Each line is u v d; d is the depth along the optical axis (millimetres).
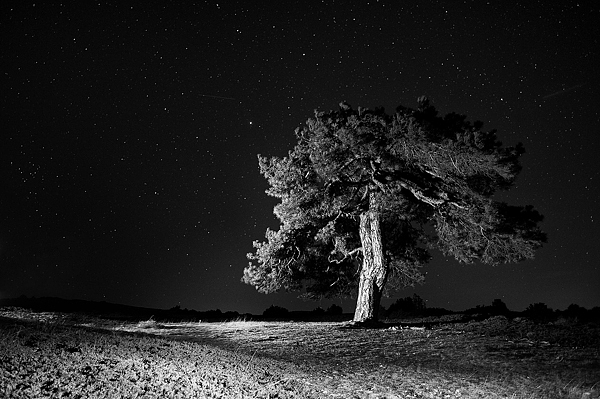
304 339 17328
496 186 22812
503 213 22188
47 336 9055
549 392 9711
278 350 14742
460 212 22656
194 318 29875
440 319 26562
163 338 12844
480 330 19703
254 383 8859
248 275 25141
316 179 24188
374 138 21531
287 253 25250
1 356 7027
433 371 11672
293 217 24391
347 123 22078
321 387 9406
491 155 20719
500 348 15266
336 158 22391
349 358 13406
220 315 33188
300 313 35750
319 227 25109
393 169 23219
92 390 6508
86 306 32906
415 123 20938
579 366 12523
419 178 23562
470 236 23312
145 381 7496
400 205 23656
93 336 10062
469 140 20781
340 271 26875
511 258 22828
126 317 26672
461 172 21781
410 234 26719
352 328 20953
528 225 22250
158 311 34719
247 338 17547
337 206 24156
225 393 7871
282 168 23922
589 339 16969
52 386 6320
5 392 5770
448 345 15930
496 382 10570
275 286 25281
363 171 24062
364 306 23344
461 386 10164
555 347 15453
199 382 8156
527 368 12211
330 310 36719
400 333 19016
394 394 9320
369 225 24125
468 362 13016
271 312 35375
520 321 22188
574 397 9383
